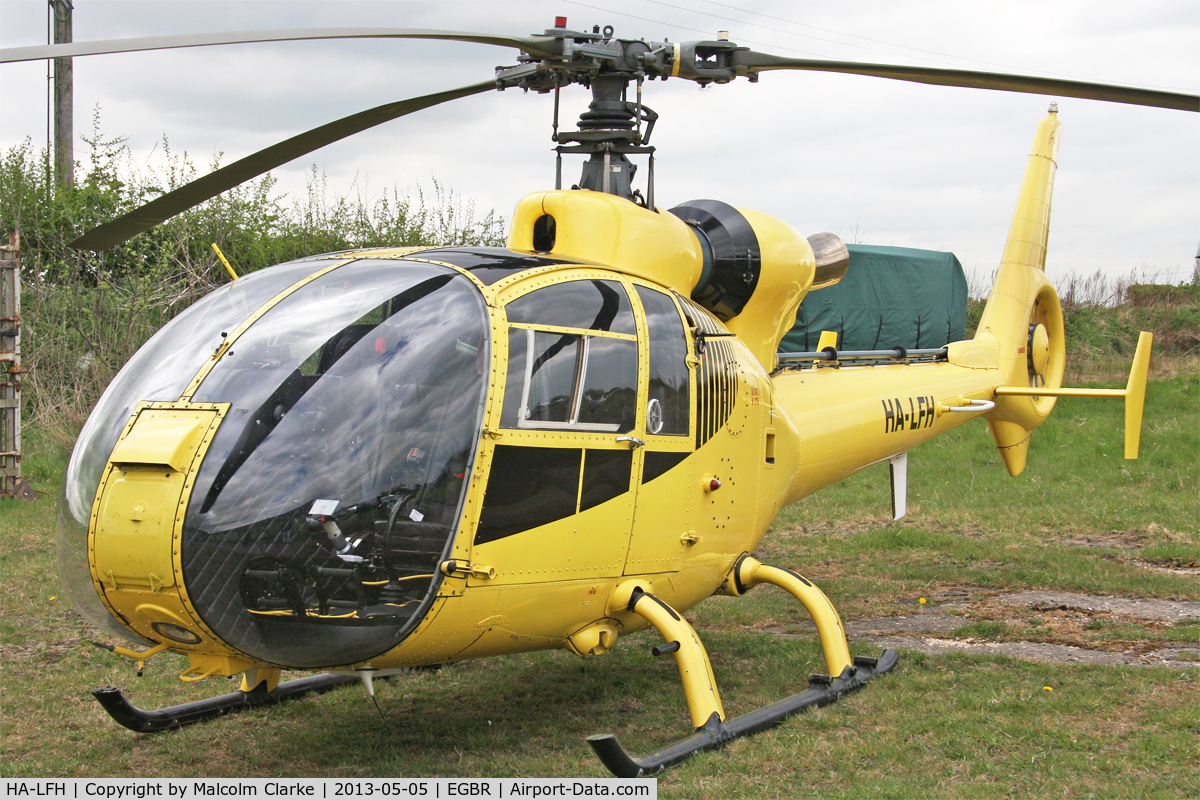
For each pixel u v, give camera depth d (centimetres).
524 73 523
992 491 1275
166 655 661
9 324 1167
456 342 417
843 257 688
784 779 437
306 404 399
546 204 521
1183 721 498
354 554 387
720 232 586
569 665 643
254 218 1725
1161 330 2470
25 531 1008
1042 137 917
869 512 1181
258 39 406
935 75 522
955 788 425
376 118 519
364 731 521
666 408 486
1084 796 415
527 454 423
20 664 640
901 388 741
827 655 557
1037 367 914
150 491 379
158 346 443
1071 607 768
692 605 546
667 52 530
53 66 2200
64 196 1781
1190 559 925
